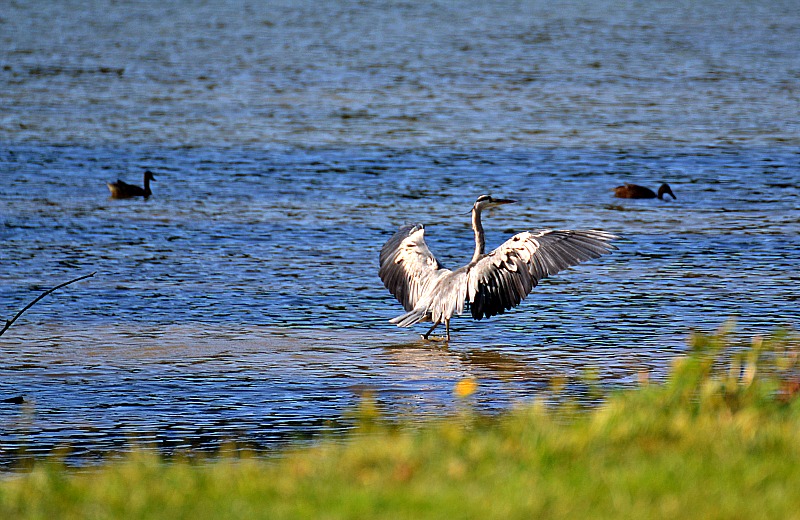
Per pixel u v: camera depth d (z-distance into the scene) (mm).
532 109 41406
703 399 11008
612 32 64125
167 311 19234
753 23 68688
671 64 52656
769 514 7793
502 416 13398
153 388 15180
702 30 65250
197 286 20828
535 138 36344
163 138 35656
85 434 13273
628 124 38844
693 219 26656
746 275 21531
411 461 9305
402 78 48125
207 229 25234
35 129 36625
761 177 31312
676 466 8820
